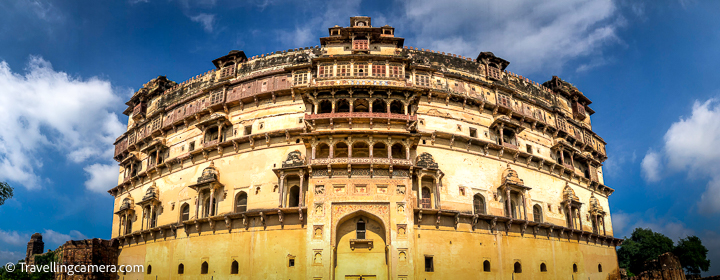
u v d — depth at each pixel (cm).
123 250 5338
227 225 4316
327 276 3681
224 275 4197
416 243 4088
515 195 4781
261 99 4866
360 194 3919
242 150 4675
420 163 4306
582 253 5175
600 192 6178
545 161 5206
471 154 4716
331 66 4644
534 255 4628
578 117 6266
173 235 4728
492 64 5462
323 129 4325
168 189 5100
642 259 6950
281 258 4041
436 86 4934
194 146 5119
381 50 5000
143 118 6156
